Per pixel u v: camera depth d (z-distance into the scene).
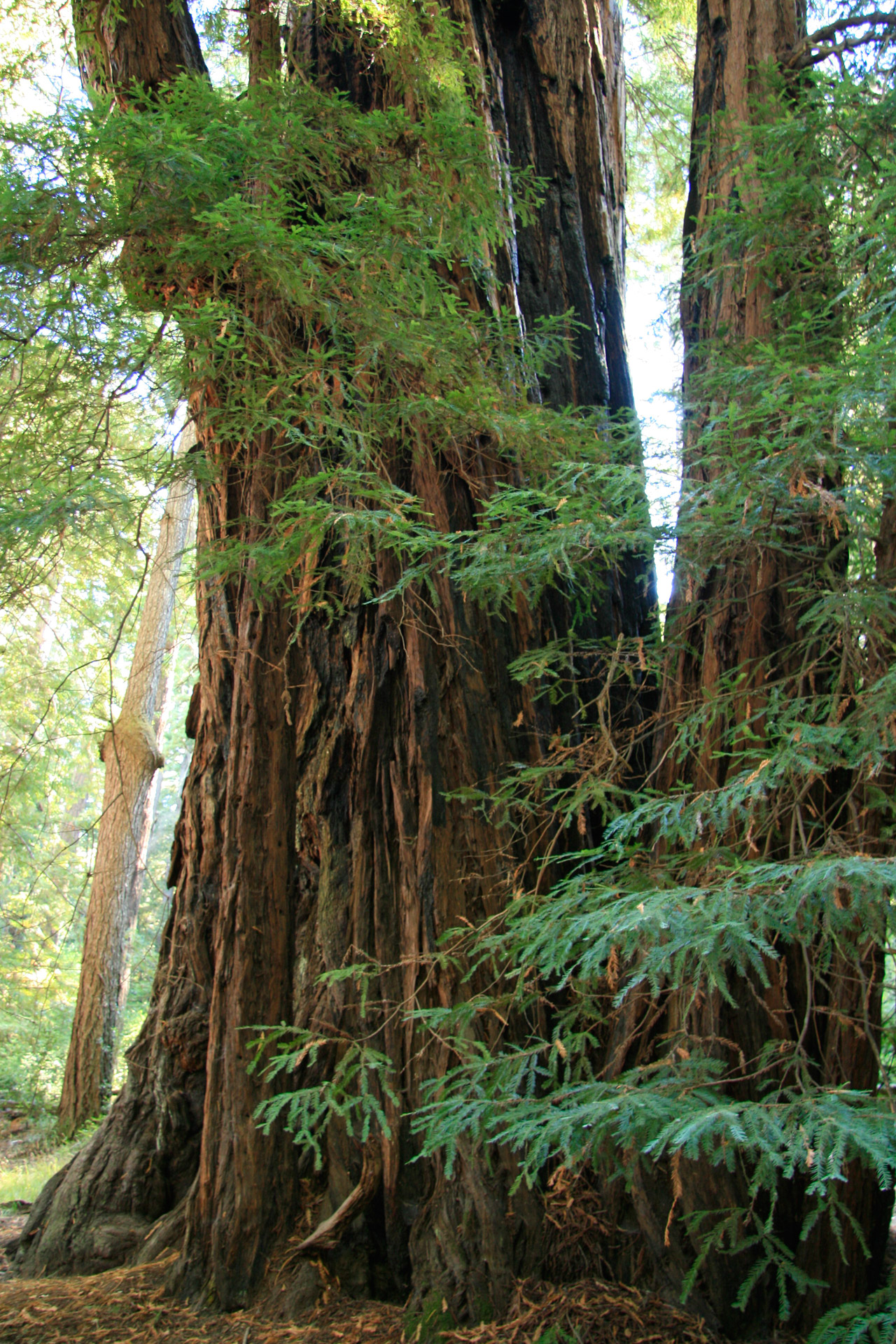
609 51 6.05
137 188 2.79
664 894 1.82
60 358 2.94
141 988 13.91
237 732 3.82
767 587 3.04
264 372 3.31
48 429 3.02
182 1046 3.89
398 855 3.51
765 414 2.21
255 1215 3.20
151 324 3.43
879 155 2.94
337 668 3.88
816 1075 2.86
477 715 3.60
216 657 4.18
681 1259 2.79
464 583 2.72
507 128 5.38
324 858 3.69
